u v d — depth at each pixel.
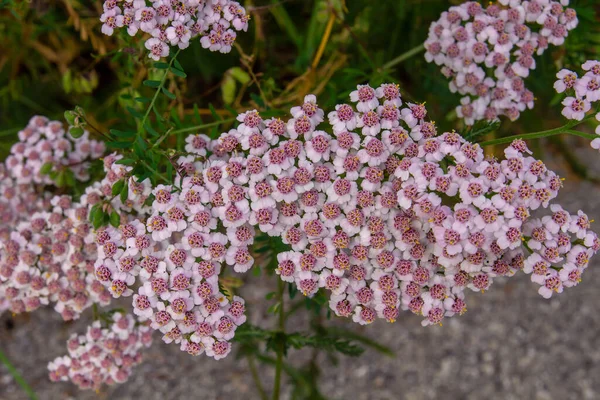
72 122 0.31
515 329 0.45
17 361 0.43
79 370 0.34
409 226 0.30
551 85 0.37
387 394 0.44
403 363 0.44
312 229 0.30
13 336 0.44
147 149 0.32
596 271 0.47
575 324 0.45
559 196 0.49
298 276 0.30
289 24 0.39
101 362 0.34
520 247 0.30
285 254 0.30
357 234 0.30
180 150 0.32
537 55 0.35
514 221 0.29
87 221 0.32
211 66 0.38
